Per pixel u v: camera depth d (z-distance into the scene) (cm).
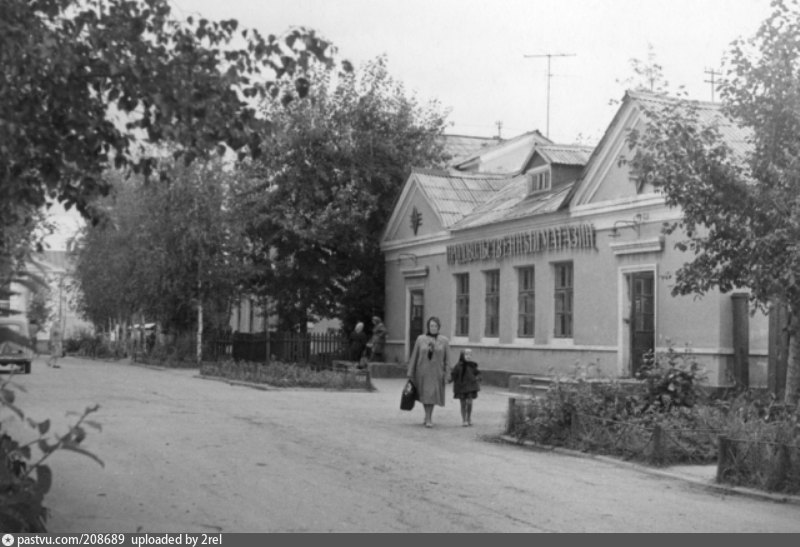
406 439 1553
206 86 860
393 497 1020
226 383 2878
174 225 3969
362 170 3966
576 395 1521
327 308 4109
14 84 870
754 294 1406
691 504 1044
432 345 1767
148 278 4119
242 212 3975
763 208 1359
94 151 924
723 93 1441
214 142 890
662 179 1453
